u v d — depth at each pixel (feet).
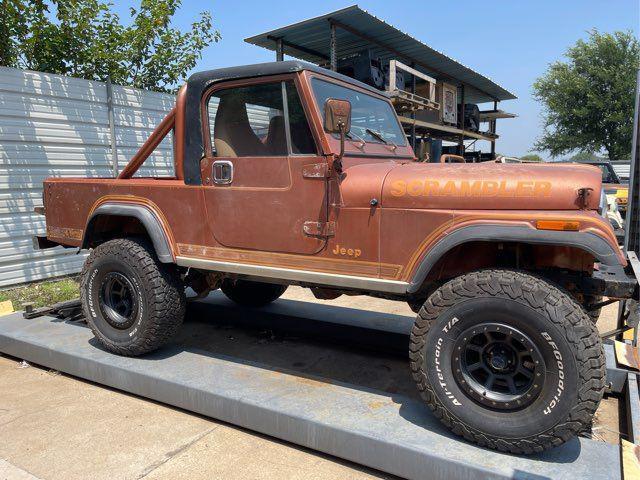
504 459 7.06
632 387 9.68
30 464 7.91
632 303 8.60
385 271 8.37
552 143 83.66
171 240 10.59
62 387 10.87
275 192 9.25
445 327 7.61
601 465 6.90
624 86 74.69
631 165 12.39
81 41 24.36
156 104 23.31
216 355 11.06
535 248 8.15
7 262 18.61
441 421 7.72
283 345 13.51
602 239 6.94
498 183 7.58
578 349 6.77
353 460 7.75
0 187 18.15
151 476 7.64
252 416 8.64
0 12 20.16
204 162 10.07
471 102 49.73
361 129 10.39
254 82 9.50
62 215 12.72
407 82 33.53
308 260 9.07
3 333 12.46
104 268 11.08
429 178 8.03
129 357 10.91
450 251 8.29
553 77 83.20
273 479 7.61
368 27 26.91
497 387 7.55
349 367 12.00
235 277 11.25
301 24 25.98
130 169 11.99
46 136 19.26
